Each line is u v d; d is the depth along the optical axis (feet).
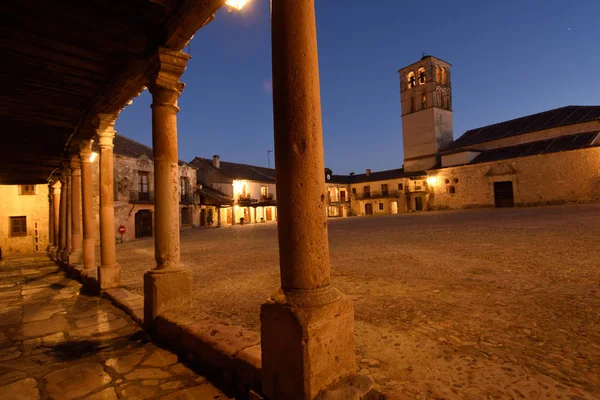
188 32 10.30
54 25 9.92
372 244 30.30
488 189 100.78
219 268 22.88
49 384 7.64
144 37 10.84
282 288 6.38
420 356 7.89
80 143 21.48
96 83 14.12
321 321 5.89
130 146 80.89
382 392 6.08
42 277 25.09
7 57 11.70
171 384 7.60
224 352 7.73
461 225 43.98
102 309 14.47
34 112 17.29
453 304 11.59
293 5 6.22
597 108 93.04
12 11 9.19
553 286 13.00
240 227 90.27
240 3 8.96
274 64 6.38
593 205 72.64
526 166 91.86
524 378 6.75
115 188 68.23
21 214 57.72
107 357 9.18
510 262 18.03
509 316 10.17
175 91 11.51
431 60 129.59
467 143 117.60
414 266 18.72
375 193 143.33
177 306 11.17
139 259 32.17
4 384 7.66
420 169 133.59
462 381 6.74
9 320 13.00
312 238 6.18
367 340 8.95
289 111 6.17
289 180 6.19
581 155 82.12
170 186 11.50
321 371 5.81
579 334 8.66
